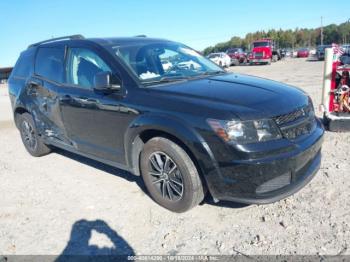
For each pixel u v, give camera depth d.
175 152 3.43
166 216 3.64
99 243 3.27
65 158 5.76
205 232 3.31
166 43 4.89
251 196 3.12
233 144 3.05
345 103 6.08
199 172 3.42
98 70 4.24
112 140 4.10
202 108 3.25
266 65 32.31
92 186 4.52
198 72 4.46
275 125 3.16
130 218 3.66
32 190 4.57
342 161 4.65
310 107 3.77
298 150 3.21
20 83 5.77
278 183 3.20
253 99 3.34
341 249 2.90
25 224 3.71
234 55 36.91
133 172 3.98
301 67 25.48
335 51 6.12
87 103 4.25
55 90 4.82
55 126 5.04
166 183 3.67
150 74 4.07
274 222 3.37
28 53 5.81
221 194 3.25
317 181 4.10
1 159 6.07
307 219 3.36
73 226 3.60
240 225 3.37
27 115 5.77
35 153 5.90
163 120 3.41
